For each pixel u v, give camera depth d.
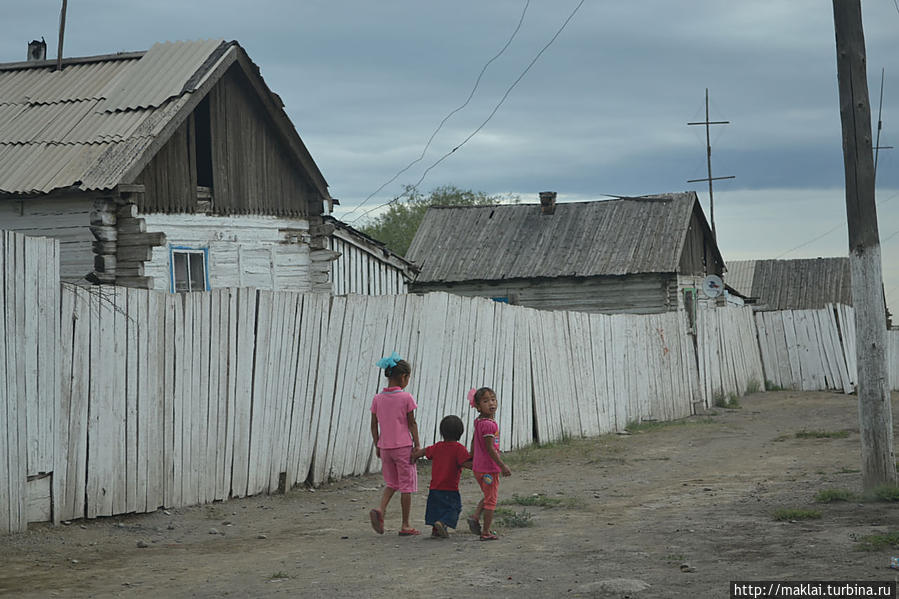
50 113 15.73
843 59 9.28
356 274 21.00
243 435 10.29
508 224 33.47
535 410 16.08
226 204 16.48
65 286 8.35
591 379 17.95
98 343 8.65
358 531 8.59
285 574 6.53
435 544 7.74
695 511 8.94
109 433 8.75
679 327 21.77
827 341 26.89
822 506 8.68
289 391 10.95
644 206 32.28
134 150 14.14
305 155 18.23
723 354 24.22
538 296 31.16
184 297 9.59
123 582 6.39
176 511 9.38
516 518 8.68
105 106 15.47
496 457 7.83
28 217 14.62
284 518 9.42
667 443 16.25
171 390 9.42
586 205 33.22
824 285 50.88
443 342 13.66
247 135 17.12
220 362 10.00
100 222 13.92
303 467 11.20
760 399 24.77
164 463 9.34
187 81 15.45
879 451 9.06
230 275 16.50
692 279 32.12
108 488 8.74
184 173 15.57
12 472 7.83
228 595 5.95
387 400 8.43
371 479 12.10
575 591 5.77
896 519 7.73
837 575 5.82
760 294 51.38
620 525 8.34
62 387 8.30
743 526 7.85
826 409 21.47
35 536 7.87
